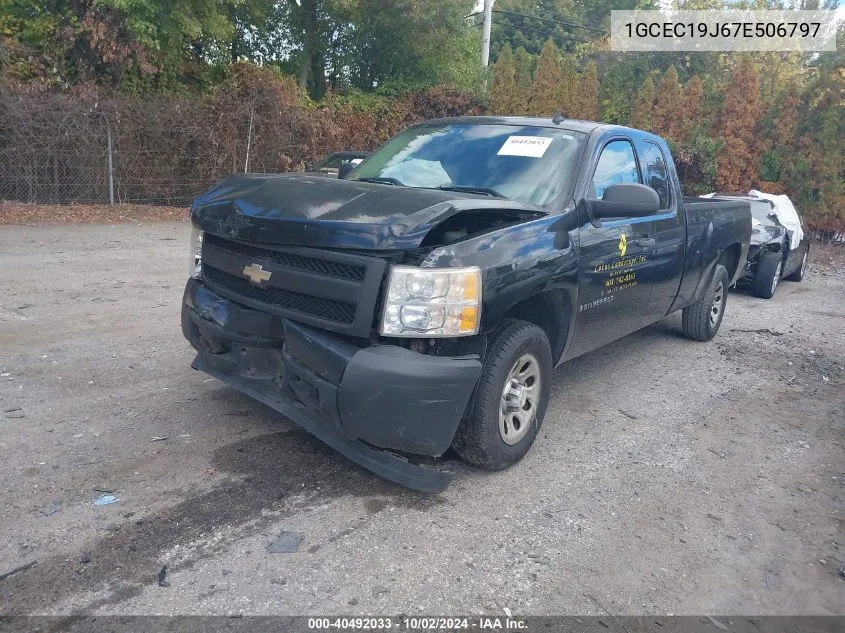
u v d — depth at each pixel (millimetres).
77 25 15180
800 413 5461
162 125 15125
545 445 4461
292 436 4238
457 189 4426
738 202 7539
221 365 4152
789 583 3182
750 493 4023
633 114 20953
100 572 2863
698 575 3178
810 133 17953
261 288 3695
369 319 3287
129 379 5031
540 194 4367
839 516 3824
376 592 2861
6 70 14680
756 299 10750
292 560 3027
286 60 23188
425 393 3260
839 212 17719
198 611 2672
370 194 3676
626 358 6699
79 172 14461
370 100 21422
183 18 15953
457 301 3352
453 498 3674
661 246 5422
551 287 3996
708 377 6242
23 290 7543
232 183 4285
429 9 21344
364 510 3482
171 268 9320
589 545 3336
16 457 3777
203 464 3828
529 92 22641
